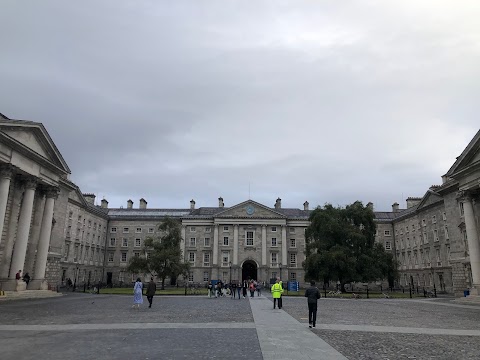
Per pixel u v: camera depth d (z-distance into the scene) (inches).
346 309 989.2
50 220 1515.7
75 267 2608.3
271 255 3235.7
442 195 1927.9
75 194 2603.3
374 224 2123.5
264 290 2586.1
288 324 617.6
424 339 493.7
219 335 490.9
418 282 2655.0
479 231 1470.2
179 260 2319.1
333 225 2037.4
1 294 1117.7
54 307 904.3
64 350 384.2
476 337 517.7
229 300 1339.8
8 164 1194.0
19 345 410.0
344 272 1942.7
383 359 364.8
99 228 3120.1
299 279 3213.6
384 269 2016.5
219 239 3257.9
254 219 3272.6
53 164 1459.2
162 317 709.3
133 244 3265.3
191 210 3580.2
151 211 3545.8
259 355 366.9
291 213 3550.7
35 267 1454.2
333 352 388.8
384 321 706.8
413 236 2763.3
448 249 2251.5
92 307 927.0
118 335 484.1
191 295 1715.1
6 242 1349.7
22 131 1293.1
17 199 1408.7
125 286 2970.0
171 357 354.3
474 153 1386.6
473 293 1364.4
